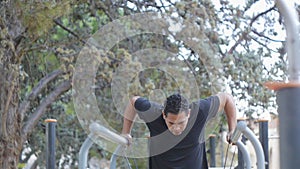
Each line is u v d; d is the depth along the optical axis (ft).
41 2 16.06
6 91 18.37
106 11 22.17
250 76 20.90
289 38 4.34
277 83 4.17
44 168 27.12
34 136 26.63
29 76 24.23
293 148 4.06
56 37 23.73
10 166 19.57
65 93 25.31
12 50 17.88
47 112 26.37
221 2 21.15
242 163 12.56
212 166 18.70
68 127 26.81
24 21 16.20
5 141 19.33
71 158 27.20
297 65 4.26
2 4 16.96
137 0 21.34
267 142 13.11
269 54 21.79
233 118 10.50
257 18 22.00
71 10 19.94
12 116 19.44
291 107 4.10
